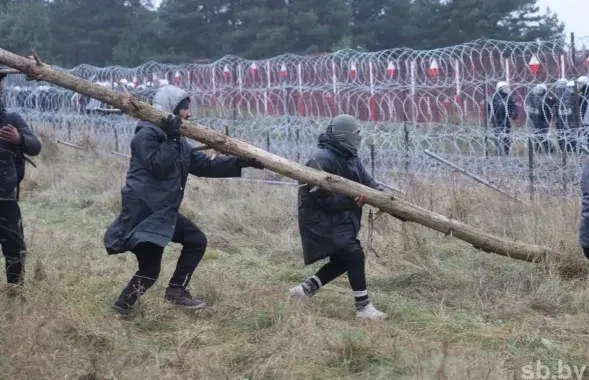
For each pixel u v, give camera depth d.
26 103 19.20
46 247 7.59
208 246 8.32
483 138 10.16
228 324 5.45
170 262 7.30
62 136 16.97
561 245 6.69
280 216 9.14
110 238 5.41
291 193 10.31
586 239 5.12
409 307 5.88
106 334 5.04
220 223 9.19
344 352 4.79
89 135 16.59
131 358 4.73
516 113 11.60
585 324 5.42
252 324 5.38
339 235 5.65
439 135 10.51
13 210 5.72
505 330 5.29
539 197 8.64
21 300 5.33
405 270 7.03
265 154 5.61
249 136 13.09
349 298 6.15
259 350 4.86
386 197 5.77
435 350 4.88
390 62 12.12
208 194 10.74
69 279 6.19
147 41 38.06
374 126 11.77
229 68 16.02
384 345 4.88
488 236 6.27
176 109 5.48
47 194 11.49
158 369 4.54
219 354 4.85
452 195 8.81
